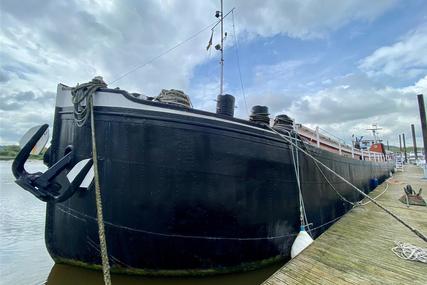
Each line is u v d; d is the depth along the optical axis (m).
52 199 4.25
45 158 5.26
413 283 3.32
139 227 4.16
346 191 9.84
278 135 5.43
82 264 4.63
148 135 4.20
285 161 5.56
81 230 4.52
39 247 6.93
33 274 5.14
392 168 31.47
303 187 6.14
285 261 5.42
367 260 4.03
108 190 4.23
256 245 4.87
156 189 4.16
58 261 4.98
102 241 3.06
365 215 7.41
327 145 9.48
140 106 4.23
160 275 4.28
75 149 4.54
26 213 11.64
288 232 5.49
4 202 14.52
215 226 4.41
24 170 4.37
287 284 3.24
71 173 4.31
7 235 8.05
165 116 4.23
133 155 4.19
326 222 7.43
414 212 7.89
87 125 4.43
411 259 4.05
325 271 3.62
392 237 5.24
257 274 4.90
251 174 4.83
